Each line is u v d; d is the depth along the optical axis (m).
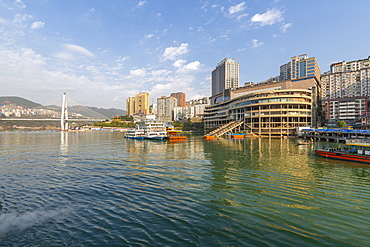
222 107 143.38
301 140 79.12
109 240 11.41
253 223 13.36
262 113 101.69
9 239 11.53
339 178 24.05
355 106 104.44
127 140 91.62
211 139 91.12
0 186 21.16
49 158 40.03
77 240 11.41
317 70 164.00
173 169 29.22
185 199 17.44
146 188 20.41
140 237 11.69
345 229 12.77
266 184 21.72
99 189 20.12
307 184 21.72
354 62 158.62
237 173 26.59
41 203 16.55
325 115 118.12
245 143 69.81
